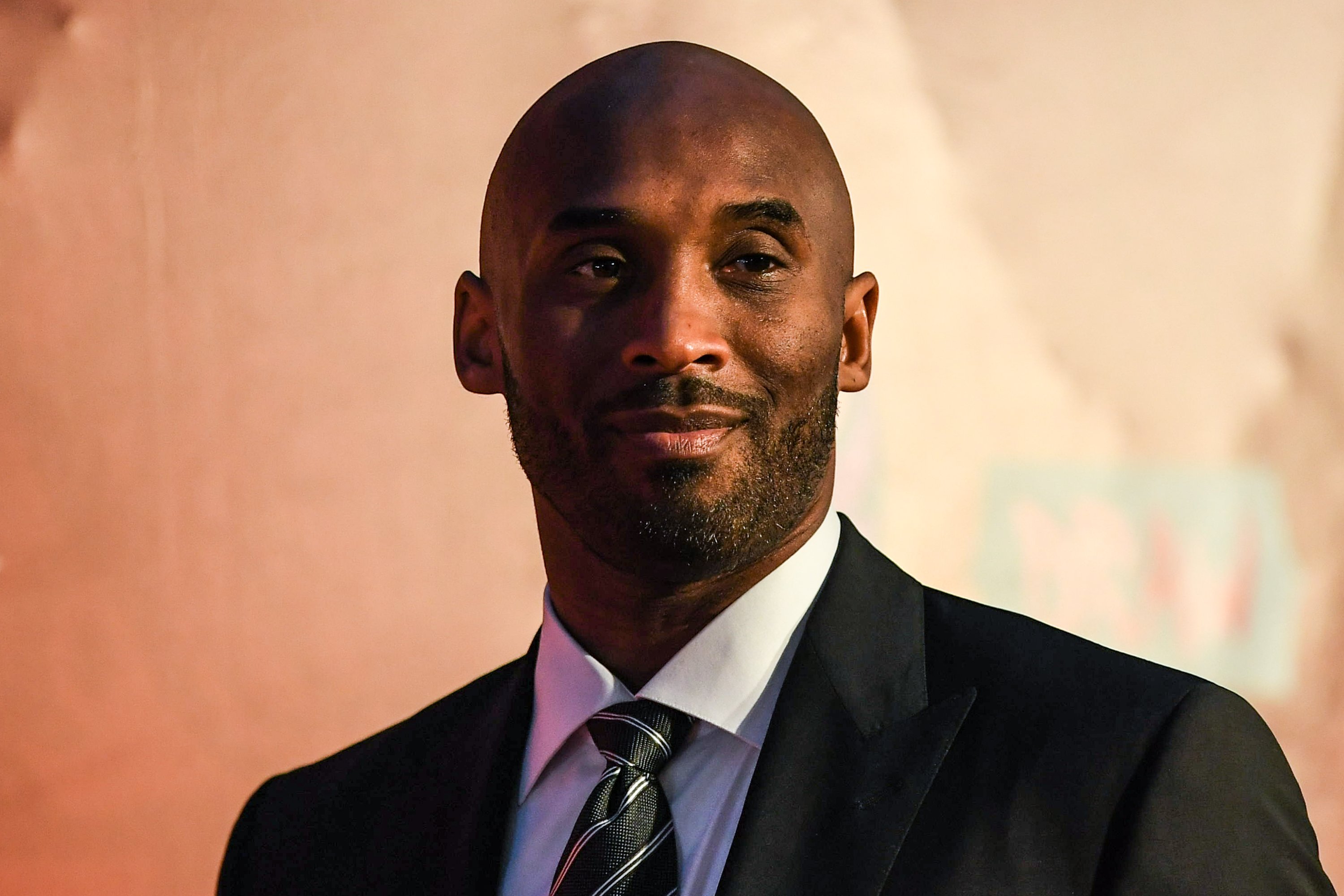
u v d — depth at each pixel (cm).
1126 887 181
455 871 222
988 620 219
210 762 396
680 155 206
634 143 207
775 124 214
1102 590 373
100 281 409
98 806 395
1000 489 380
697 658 212
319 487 404
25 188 409
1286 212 371
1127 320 378
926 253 388
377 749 261
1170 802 186
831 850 193
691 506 199
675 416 198
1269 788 195
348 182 409
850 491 380
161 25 413
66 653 401
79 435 406
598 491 203
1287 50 374
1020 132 388
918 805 193
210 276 409
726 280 206
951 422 383
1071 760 193
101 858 393
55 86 411
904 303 387
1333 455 365
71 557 404
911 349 385
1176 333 375
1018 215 386
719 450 199
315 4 411
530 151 219
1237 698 201
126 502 405
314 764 270
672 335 197
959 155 390
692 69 216
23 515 405
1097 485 376
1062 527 376
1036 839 188
